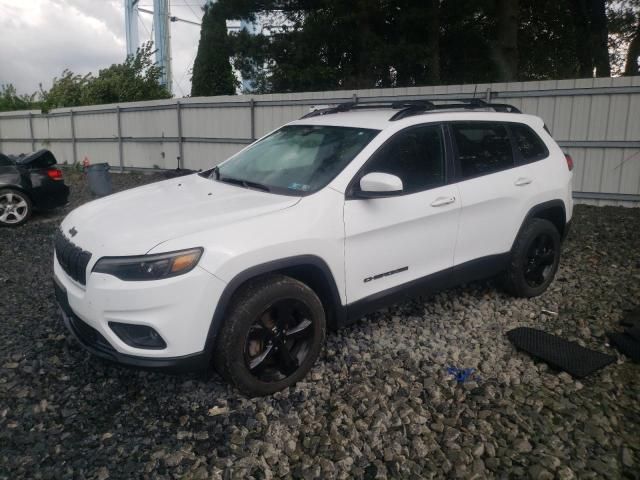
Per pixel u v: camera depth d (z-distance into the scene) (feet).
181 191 13.41
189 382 12.05
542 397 11.54
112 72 80.18
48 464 9.55
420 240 13.43
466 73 64.80
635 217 28.76
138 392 11.74
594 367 12.53
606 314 15.61
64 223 12.88
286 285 11.18
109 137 58.65
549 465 9.50
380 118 14.10
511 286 16.34
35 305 16.57
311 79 57.52
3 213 28.73
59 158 65.92
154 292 9.99
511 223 15.56
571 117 32.24
